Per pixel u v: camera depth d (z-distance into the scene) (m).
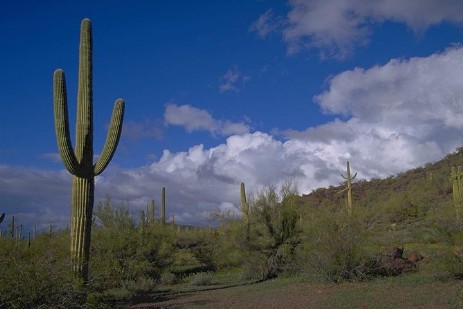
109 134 15.21
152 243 28.09
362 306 13.92
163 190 40.94
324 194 76.69
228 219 27.56
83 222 14.71
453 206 28.55
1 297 12.02
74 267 14.07
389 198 58.84
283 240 25.95
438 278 17.30
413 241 30.48
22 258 13.72
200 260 36.09
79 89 14.90
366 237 20.44
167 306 17.72
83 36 15.00
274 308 15.21
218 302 17.77
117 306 17.12
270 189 26.98
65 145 14.00
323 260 20.27
